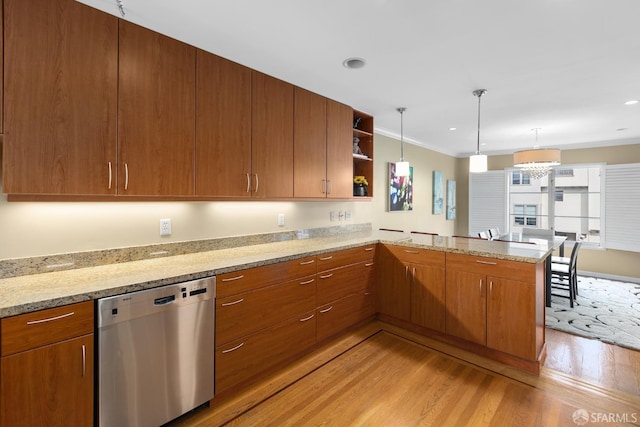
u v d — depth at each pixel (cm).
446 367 247
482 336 262
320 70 265
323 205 373
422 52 232
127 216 219
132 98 191
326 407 201
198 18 190
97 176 179
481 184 688
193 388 187
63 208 192
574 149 580
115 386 157
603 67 254
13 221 176
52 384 139
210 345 195
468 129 471
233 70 244
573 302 410
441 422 187
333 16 187
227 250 266
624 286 493
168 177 208
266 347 228
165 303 174
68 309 143
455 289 276
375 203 467
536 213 635
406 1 172
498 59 242
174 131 210
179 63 213
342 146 344
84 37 174
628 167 526
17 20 154
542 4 173
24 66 156
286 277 241
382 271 332
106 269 194
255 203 299
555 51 228
